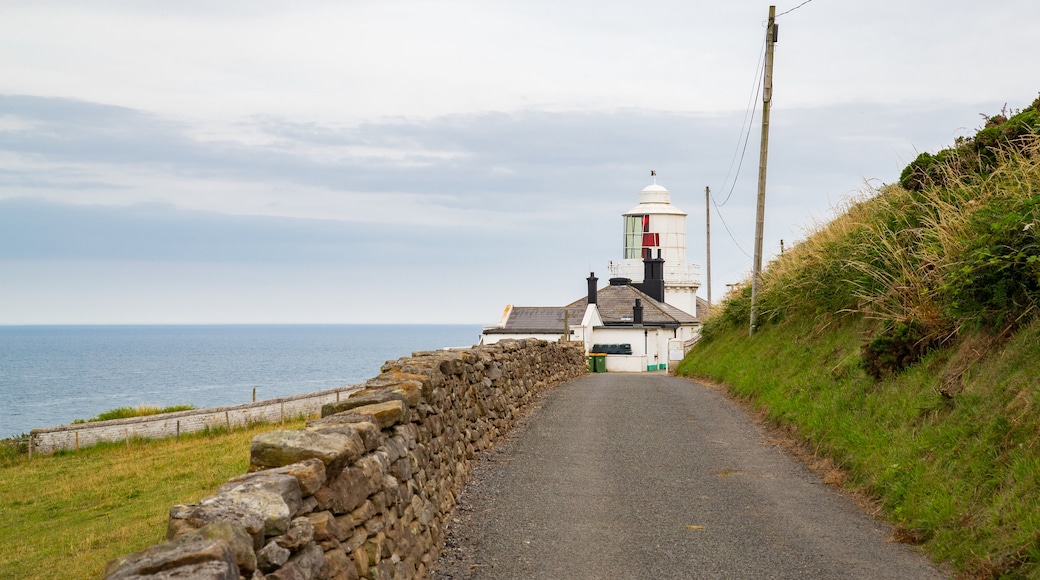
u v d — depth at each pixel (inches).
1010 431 320.5
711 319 1275.8
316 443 210.4
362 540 221.6
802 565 293.4
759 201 975.0
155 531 545.3
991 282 414.3
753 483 415.2
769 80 959.6
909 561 293.7
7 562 513.7
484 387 520.4
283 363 6515.8
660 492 400.5
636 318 2004.2
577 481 425.1
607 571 291.9
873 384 483.2
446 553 312.8
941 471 338.6
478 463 468.1
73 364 6505.9
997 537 273.9
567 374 1069.8
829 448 452.4
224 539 143.2
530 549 316.8
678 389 857.5
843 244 716.0
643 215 2466.8
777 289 886.4
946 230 504.7
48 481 826.8
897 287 537.0
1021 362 360.8
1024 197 436.8
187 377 4800.7
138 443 1028.5
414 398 315.3
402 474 274.8
